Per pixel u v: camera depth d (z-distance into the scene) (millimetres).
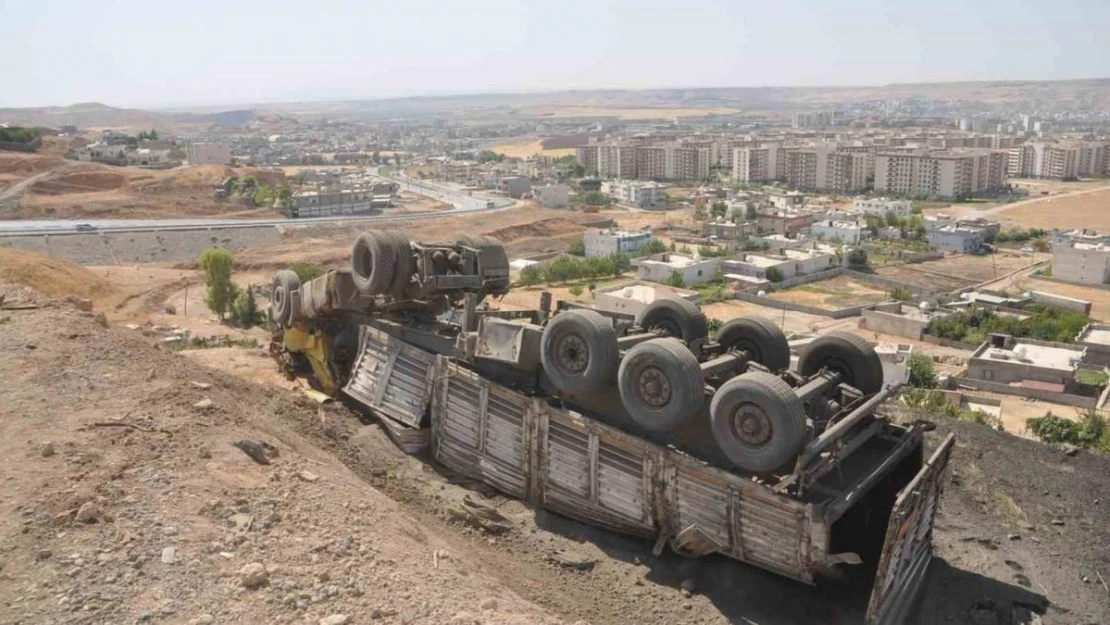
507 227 114188
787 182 194875
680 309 13258
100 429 10047
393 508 10320
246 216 119688
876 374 11977
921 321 61500
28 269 41719
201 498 8781
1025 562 11430
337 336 15938
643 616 9648
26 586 6949
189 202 125375
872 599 8977
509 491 12188
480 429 12453
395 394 13867
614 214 145125
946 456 10812
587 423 11055
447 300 14781
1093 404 41188
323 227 104375
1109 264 85250
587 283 79938
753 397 9422
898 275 90625
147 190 131250
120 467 9094
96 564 7324
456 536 11070
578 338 11070
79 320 14797
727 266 84438
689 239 113188
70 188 125875
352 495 9969
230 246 91375
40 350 12781
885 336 61875
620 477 10828
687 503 10203
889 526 8922
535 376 12203
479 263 14438
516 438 11984
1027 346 51875
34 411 10383
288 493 9438
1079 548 11820
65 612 6680
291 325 17031
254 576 7465
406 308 14828
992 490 13461
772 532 9500
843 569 10594
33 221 99562
